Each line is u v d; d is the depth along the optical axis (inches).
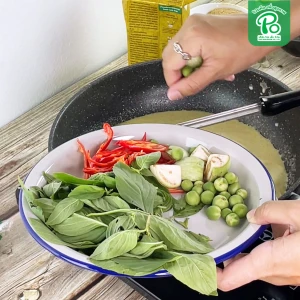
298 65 45.1
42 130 40.1
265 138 38.5
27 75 41.0
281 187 35.0
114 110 40.9
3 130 40.3
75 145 30.7
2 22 37.1
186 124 32.9
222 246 24.8
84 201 25.5
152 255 23.5
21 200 26.2
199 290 21.9
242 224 27.9
